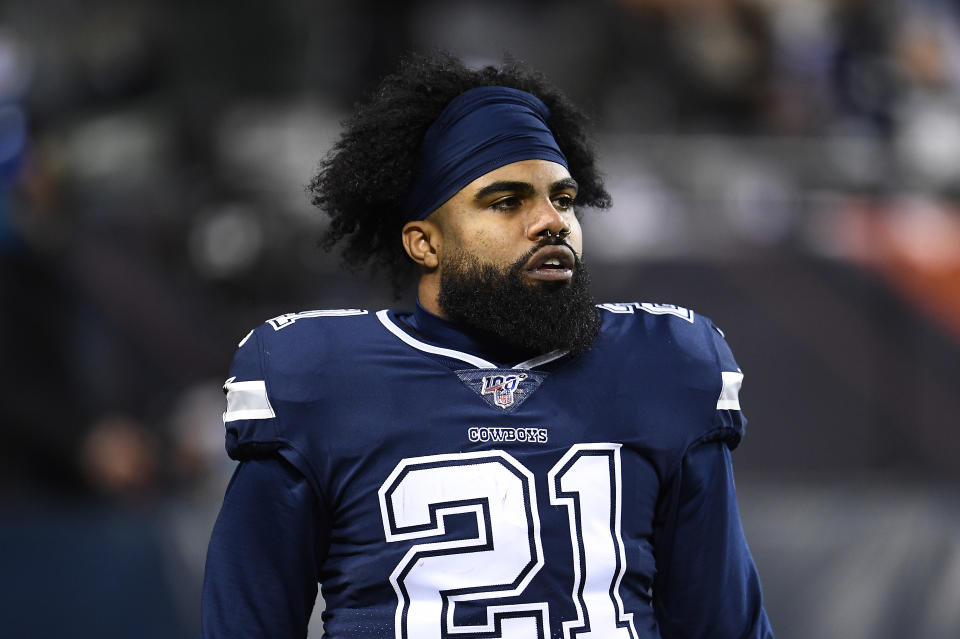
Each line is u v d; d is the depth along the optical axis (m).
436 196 6.06
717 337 6.33
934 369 15.36
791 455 15.26
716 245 15.81
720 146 17.00
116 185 16.53
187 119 17.95
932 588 13.09
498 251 5.86
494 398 5.79
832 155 16.78
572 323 5.86
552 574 5.53
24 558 13.08
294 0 21.09
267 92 20.95
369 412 5.75
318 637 11.85
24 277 14.98
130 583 13.11
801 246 15.76
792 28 21.17
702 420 5.98
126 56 19.89
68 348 15.05
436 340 6.03
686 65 20.75
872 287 15.55
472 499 5.57
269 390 5.83
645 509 5.81
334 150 6.92
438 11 22.03
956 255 15.78
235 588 5.83
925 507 13.62
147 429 15.05
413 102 6.31
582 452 5.71
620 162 16.73
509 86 6.55
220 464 15.04
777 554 13.29
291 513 5.79
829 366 15.41
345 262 7.10
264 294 15.48
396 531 5.61
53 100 19.27
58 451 14.71
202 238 15.70
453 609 5.48
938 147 17.16
